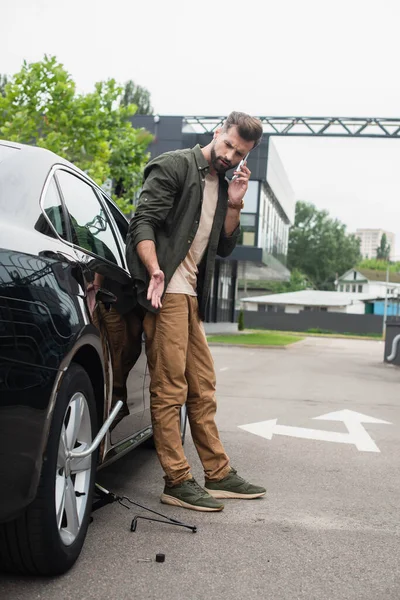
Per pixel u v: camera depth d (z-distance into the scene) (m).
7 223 2.68
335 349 33.06
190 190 4.07
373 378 15.59
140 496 4.33
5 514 2.47
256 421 7.84
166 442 4.12
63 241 3.07
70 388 2.85
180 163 4.07
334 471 5.38
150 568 3.12
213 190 4.24
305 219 111.00
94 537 3.51
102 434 3.18
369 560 3.38
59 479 2.94
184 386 4.17
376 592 2.98
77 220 3.42
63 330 2.72
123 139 21.22
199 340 4.31
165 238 4.07
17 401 2.46
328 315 71.12
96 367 3.26
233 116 4.15
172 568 3.14
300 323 71.25
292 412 8.81
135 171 21.39
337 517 4.11
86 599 2.74
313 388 12.39
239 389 11.52
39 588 2.82
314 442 6.67
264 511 4.16
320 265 110.00
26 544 2.74
